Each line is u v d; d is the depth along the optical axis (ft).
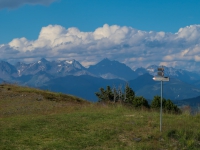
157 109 91.40
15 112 76.95
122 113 73.72
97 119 65.57
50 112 77.00
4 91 106.32
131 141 52.29
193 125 62.03
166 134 54.49
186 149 50.78
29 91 109.81
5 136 51.55
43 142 49.55
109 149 48.47
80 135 53.72
